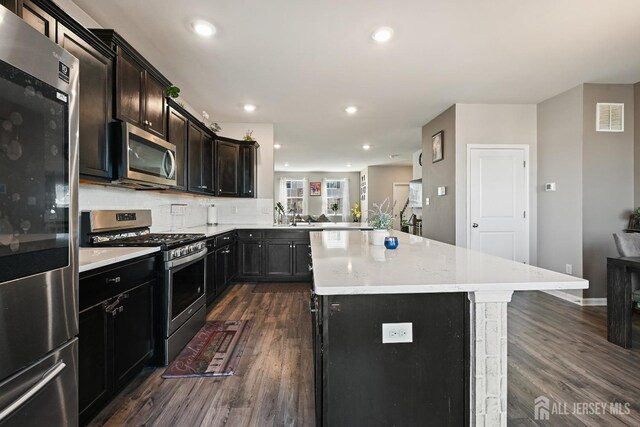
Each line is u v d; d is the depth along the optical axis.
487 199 4.12
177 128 3.10
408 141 6.34
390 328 1.22
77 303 1.15
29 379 0.94
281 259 4.63
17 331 0.90
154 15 2.19
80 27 1.71
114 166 2.07
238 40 2.52
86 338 1.46
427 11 2.17
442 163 4.47
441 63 2.95
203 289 2.86
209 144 4.14
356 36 2.48
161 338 2.14
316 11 2.16
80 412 1.42
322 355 1.22
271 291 4.16
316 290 1.09
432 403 1.23
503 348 1.22
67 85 1.09
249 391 1.86
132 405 1.73
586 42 2.61
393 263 1.53
